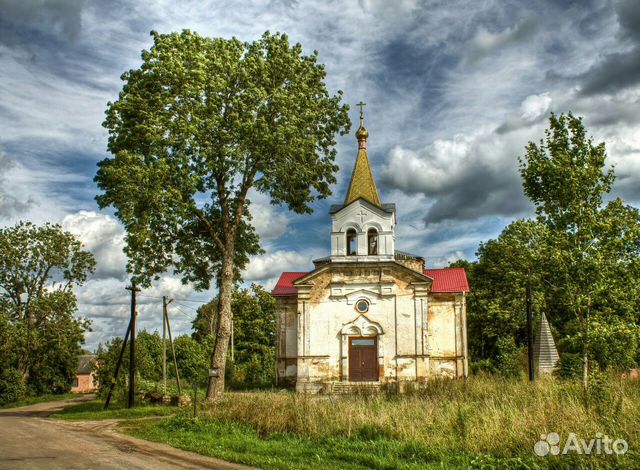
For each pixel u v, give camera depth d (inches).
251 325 2945.4
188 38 1270.9
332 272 1716.3
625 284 839.1
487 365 1876.2
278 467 604.1
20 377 2380.7
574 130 911.0
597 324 823.1
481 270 2426.2
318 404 879.1
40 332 2518.5
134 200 1159.6
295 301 1823.3
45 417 1221.7
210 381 1275.8
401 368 1640.0
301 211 1498.5
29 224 2522.1
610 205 867.4
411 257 2022.6
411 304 1672.0
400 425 734.5
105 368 1717.5
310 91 1370.6
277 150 1294.3
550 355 1664.6
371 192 1800.0
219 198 1362.0
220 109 1275.8
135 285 1412.4
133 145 1225.4
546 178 903.7
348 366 1668.3
